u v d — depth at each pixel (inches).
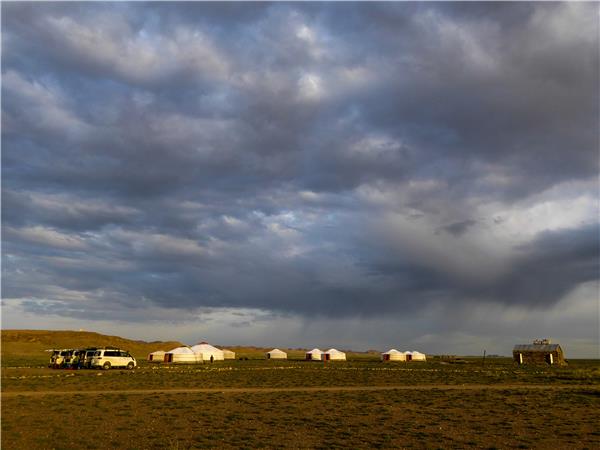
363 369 3339.1
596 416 1187.9
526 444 872.9
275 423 1058.7
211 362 4451.3
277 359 5880.9
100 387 1813.5
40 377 2274.9
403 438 914.7
